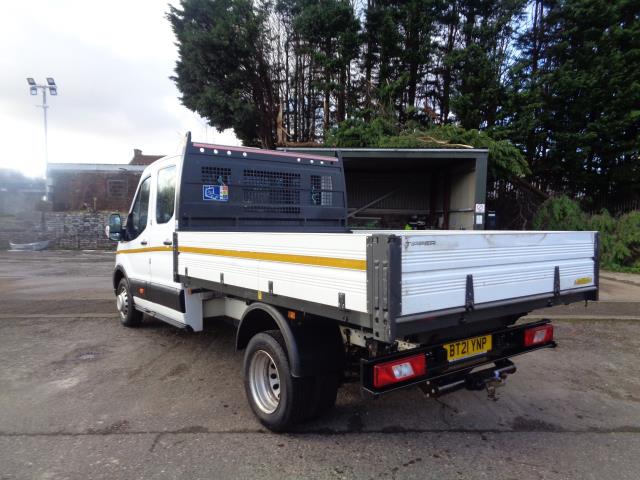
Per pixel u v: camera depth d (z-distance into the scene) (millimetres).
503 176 15477
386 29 18312
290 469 3137
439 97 20797
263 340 3680
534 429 3752
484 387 3496
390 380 2992
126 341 6230
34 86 28875
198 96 19312
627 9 17094
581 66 17297
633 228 13734
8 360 5430
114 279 7109
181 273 4844
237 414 4016
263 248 3557
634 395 4469
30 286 10945
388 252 2473
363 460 3262
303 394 3477
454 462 3238
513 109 16906
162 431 3689
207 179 5145
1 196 27391
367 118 18625
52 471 3096
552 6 19125
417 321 2668
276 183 5711
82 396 4379
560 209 14898
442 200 14977
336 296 2867
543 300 3545
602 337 6480
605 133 16406
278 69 20078
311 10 18125
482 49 17469
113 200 25500
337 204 6316
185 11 19828
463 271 2908
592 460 3266
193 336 6488
